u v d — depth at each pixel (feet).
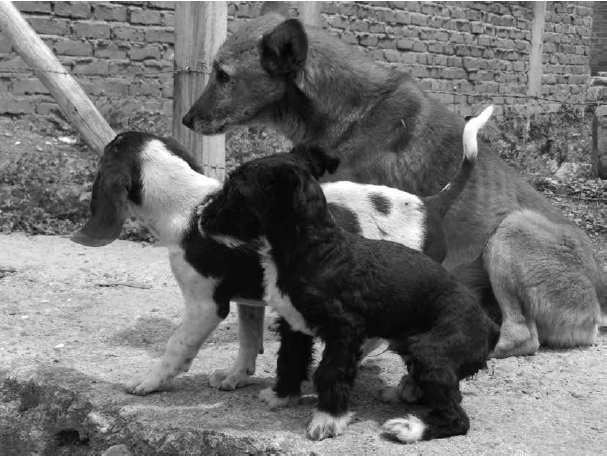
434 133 6.95
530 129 15.66
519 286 7.00
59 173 10.30
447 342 5.74
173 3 12.81
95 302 7.68
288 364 6.05
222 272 5.94
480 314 5.85
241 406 6.08
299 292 5.66
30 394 6.39
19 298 7.72
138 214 6.15
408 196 6.43
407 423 5.76
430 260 5.88
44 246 9.04
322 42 6.98
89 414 6.12
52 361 6.62
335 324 5.68
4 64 11.48
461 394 6.05
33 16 11.46
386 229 6.32
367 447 5.68
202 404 6.11
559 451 5.71
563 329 7.13
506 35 18.22
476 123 6.46
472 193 7.03
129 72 12.47
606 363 6.89
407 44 15.99
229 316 7.57
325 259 5.67
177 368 6.17
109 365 6.57
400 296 5.75
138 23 12.46
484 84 17.81
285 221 5.64
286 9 7.78
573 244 7.15
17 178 10.10
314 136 7.05
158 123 12.14
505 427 5.93
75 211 9.75
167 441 5.86
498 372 6.70
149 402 6.12
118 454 5.93
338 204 6.34
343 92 6.91
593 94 21.06
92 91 12.11
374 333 5.82
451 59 16.96
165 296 7.88
